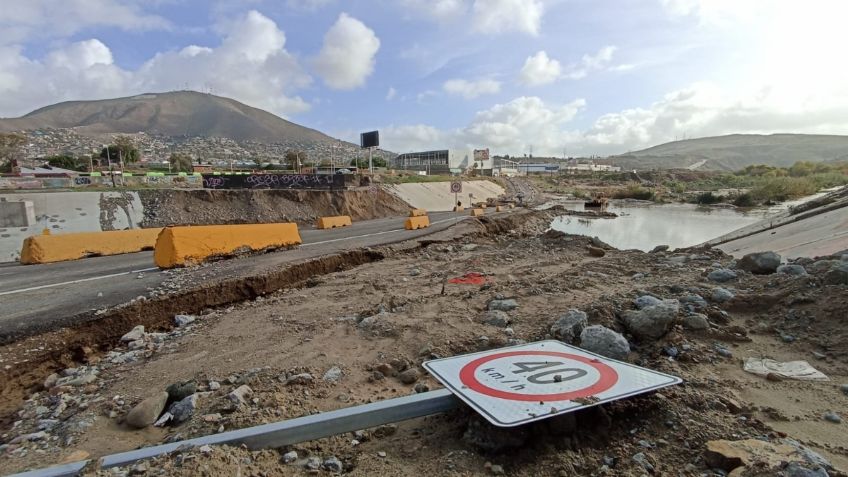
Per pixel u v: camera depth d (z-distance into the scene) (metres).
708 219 44.06
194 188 31.84
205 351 5.72
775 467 2.55
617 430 3.28
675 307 5.02
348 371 4.71
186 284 9.23
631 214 51.12
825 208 15.12
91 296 8.38
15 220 18.08
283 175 34.94
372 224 27.34
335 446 3.24
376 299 7.95
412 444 3.24
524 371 3.67
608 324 5.12
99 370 5.64
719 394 3.70
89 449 3.59
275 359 5.17
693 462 2.88
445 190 58.72
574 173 166.25
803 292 5.50
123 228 21.80
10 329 6.63
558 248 15.46
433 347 5.11
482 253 14.68
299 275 11.24
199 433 3.56
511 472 2.86
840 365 4.20
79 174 57.84
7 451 3.66
